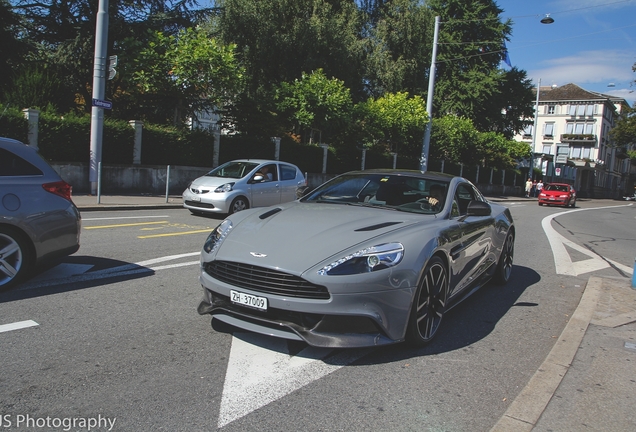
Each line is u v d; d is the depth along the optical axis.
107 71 13.45
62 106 17.95
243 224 4.01
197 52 17.22
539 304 5.43
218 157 19.02
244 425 2.56
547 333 4.39
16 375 2.98
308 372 3.25
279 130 21.84
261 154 20.81
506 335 4.27
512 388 3.18
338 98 22.75
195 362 3.30
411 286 3.45
